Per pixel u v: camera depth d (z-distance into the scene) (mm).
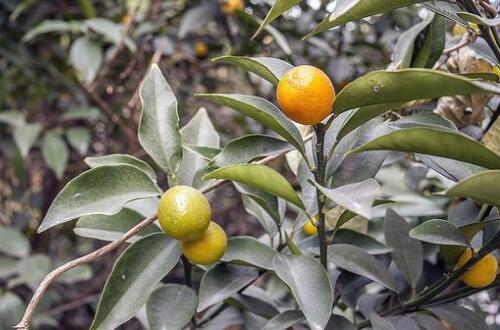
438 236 426
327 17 381
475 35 466
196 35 1087
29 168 1226
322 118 381
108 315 433
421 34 537
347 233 538
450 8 441
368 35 985
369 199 364
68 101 1191
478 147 348
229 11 911
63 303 1127
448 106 509
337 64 896
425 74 344
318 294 417
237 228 1175
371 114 396
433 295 472
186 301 472
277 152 462
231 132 1237
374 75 356
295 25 952
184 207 405
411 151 374
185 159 508
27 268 904
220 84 1212
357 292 578
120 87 1062
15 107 1167
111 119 1058
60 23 969
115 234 501
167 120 475
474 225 440
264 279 834
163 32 1024
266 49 942
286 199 421
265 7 960
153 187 447
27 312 396
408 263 517
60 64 1204
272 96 1120
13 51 1105
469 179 346
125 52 1088
